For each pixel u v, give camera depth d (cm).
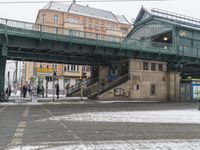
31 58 4472
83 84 5834
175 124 1608
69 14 9081
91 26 9588
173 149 888
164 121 1748
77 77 8581
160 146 940
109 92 4578
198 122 1719
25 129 1316
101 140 1054
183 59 5203
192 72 6253
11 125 1462
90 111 2447
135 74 4853
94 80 5569
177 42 5225
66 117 1902
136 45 4450
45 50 3838
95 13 9925
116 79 4841
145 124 1580
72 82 8512
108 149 880
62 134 1183
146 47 4600
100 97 4494
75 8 9519
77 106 3119
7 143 972
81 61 5012
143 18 6181
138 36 6169
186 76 6209
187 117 2028
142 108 2962
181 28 5422
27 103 3491
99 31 9719
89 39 3894
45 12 8781
